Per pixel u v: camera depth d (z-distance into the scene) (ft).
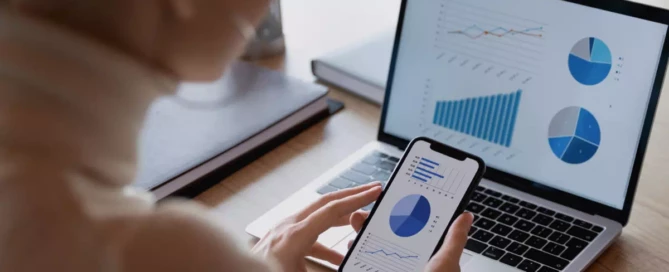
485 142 2.98
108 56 1.27
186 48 1.39
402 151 3.12
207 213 1.46
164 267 1.33
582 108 2.77
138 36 1.30
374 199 2.42
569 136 2.80
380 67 3.58
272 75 3.53
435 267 2.10
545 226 2.70
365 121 3.40
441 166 2.44
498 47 2.92
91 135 1.29
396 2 4.46
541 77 2.85
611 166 2.72
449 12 3.01
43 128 1.25
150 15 1.30
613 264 2.56
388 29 3.97
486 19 2.94
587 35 2.74
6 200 1.24
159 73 1.39
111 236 1.29
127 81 1.31
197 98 1.72
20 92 1.25
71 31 1.26
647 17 2.61
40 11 1.26
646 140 2.64
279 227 2.37
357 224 2.46
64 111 1.26
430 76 3.07
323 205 2.44
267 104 3.29
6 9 1.26
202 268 1.36
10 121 1.24
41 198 1.24
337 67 3.61
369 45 3.79
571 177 2.80
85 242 1.26
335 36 4.13
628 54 2.67
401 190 2.42
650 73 2.63
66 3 1.25
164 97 1.48
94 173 1.32
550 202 2.83
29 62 1.23
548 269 2.48
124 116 1.34
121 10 1.27
